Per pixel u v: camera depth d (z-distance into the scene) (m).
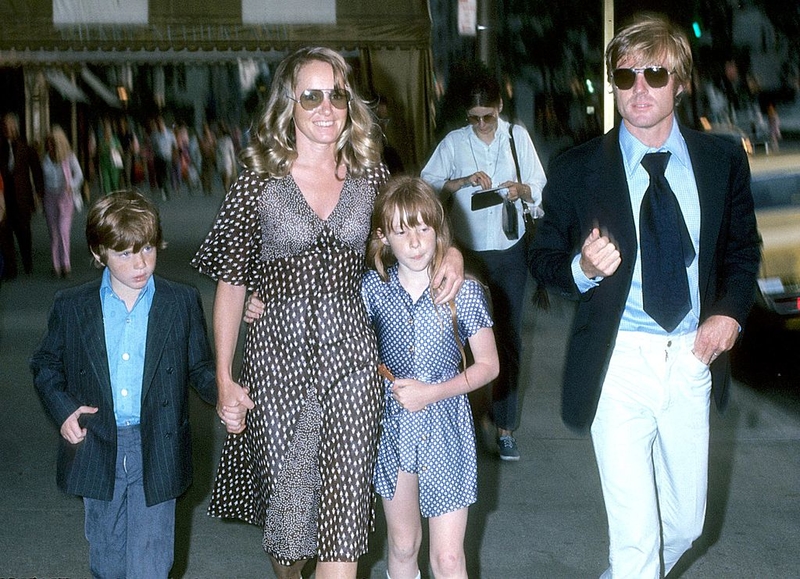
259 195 3.77
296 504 3.85
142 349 3.88
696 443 3.88
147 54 12.34
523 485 6.13
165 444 3.89
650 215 3.78
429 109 10.10
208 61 12.42
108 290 3.88
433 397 3.75
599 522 5.59
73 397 3.85
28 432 7.12
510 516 5.66
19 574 4.88
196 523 5.55
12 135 13.66
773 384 8.33
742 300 3.82
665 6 19.52
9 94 20.66
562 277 3.82
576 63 41.25
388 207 3.70
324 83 3.74
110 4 9.77
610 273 3.56
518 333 6.42
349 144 3.88
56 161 13.55
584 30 39.25
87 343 3.83
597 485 6.14
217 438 6.95
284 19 9.90
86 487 3.83
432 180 6.52
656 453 4.00
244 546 5.26
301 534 3.87
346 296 3.82
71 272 14.09
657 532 3.80
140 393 3.87
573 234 3.99
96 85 29.42
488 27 10.87
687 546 4.08
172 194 30.41
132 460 3.89
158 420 3.87
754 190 8.73
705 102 35.22
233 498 4.05
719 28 34.72
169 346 3.88
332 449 3.76
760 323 8.12
